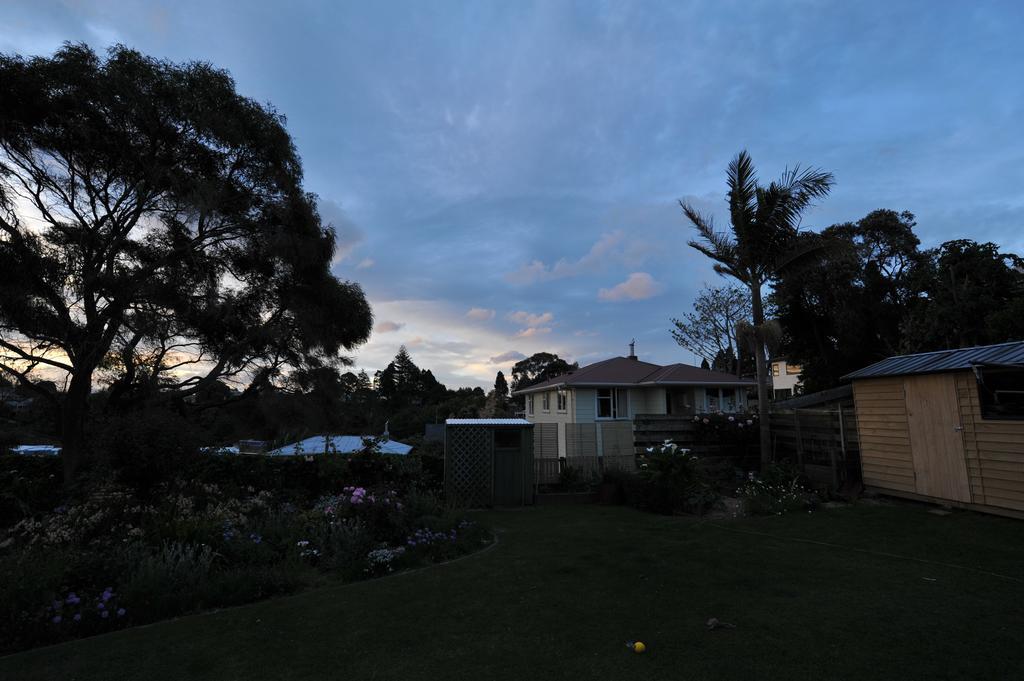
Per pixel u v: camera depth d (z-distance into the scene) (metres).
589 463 13.60
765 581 5.38
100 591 5.00
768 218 12.12
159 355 14.16
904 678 3.28
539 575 5.87
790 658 3.59
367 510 7.43
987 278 22.69
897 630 4.02
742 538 7.54
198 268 14.36
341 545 6.73
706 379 23.62
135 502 7.52
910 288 26.64
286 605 5.07
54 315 11.59
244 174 15.33
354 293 17.66
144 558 5.52
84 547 6.12
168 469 8.26
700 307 37.72
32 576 4.68
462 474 11.77
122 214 13.66
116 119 12.68
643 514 10.31
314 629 4.42
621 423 14.66
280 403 16.12
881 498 9.81
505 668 3.59
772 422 13.21
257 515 7.95
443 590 5.43
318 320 16.25
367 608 4.91
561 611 4.68
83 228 13.09
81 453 10.41
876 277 28.92
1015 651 3.62
